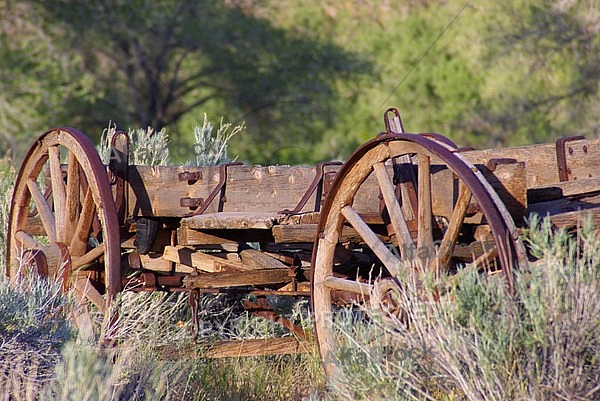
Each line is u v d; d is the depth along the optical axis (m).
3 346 10.14
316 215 11.67
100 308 12.52
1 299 10.49
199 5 45.09
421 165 9.96
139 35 43.81
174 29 44.41
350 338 9.28
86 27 42.56
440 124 46.22
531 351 8.37
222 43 45.34
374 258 12.51
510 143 43.47
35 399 9.91
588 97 40.75
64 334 10.72
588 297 8.54
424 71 47.03
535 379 8.38
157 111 44.16
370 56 47.75
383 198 10.85
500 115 43.34
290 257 12.77
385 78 47.59
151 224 12.46
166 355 11.90
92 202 12.53
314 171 13.13
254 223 11.29
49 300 10.89
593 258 8.66
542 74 42.25
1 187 18.22
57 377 9.75
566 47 41.44
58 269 12.51
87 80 42.50
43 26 42.06
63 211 13.11
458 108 45.75
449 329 8.61
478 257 10.12
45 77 41.72
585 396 8.37
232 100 45.50
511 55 43.53
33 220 14.48
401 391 8.93
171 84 44.62
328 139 45.31
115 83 43.44
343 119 46.31
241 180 12.58
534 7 42.59
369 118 46.78
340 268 12.30
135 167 12.44
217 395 11.75
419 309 8.90
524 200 9.71
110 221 11.74
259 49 46.12
